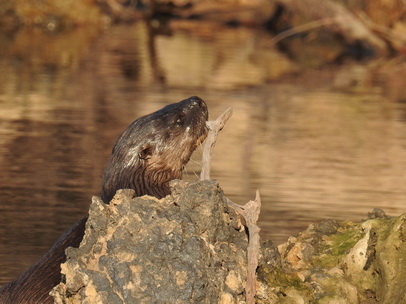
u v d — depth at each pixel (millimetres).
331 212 11023
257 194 6902
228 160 14211
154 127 8969
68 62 27328
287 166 13984
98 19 39688
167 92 22000
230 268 6637
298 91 22938
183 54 30109
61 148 15133
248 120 18438
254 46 33469
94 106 19734
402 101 21719
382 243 7301
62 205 11156
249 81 24453
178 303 6230
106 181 8844
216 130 7695
